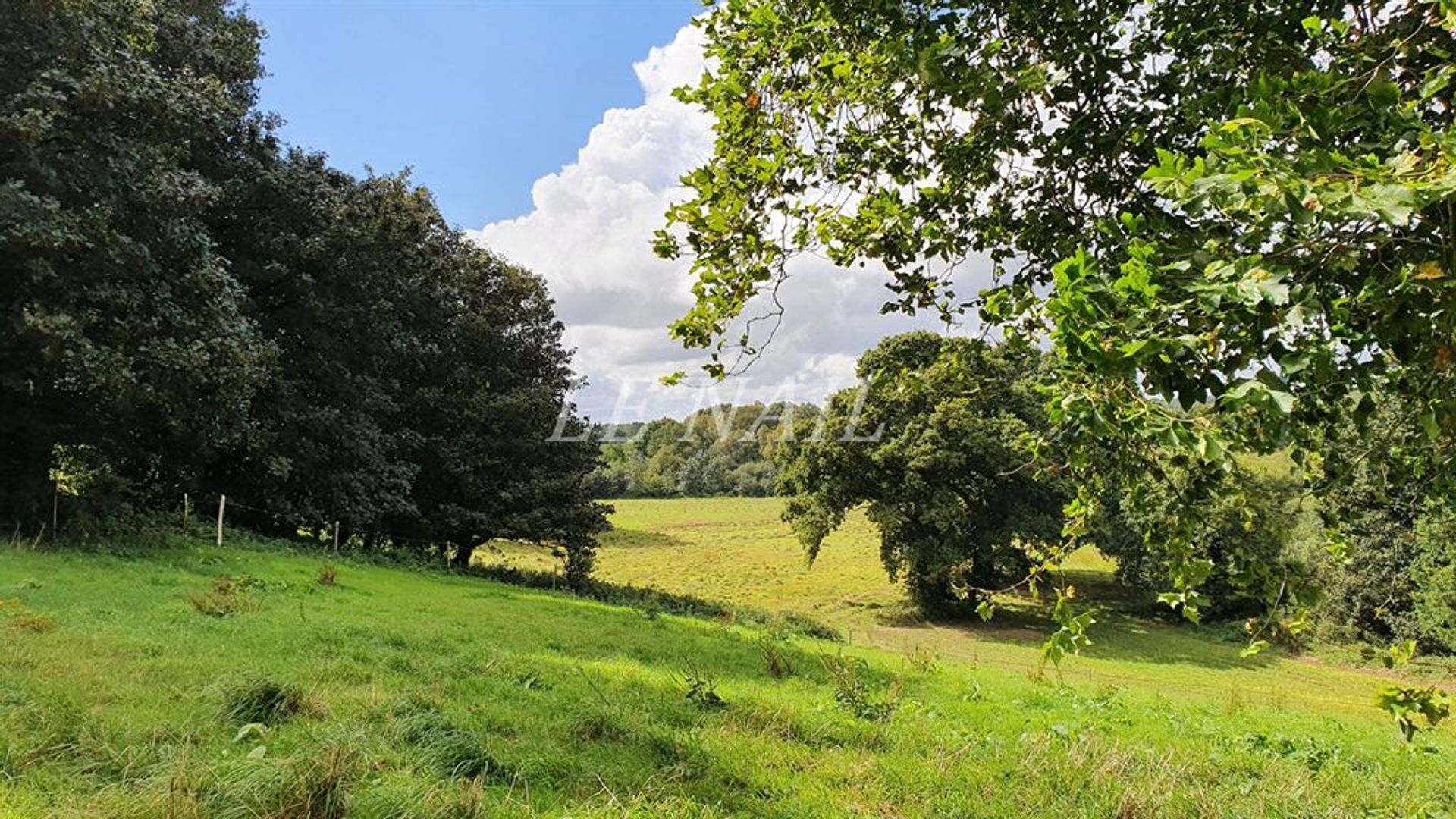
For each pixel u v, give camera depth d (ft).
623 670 36.42
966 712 33.76
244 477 84.69
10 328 49.08
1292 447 10.19
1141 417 6.78
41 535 51.31
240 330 59.67
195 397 58.29
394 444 93.86
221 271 59.47
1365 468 10.20
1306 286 6.88
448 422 105.09
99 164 51.06
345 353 86.84
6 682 21.54
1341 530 11.85
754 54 12.82
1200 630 116.78
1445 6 6.36
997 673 53.78
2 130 45.34
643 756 22.16
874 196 14.51
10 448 56.03
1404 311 6.99
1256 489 10.12
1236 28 11.05
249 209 75.97
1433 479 9.86
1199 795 21.83
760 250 13.78
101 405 55.21
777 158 12.83
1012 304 12.00
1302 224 5.98
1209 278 6.77
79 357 48.26
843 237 14.67
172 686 23.72
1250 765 26.89
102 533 57.57
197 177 57.47
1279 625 9.84
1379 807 22.90
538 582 107.04
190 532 68.28
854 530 210.59
